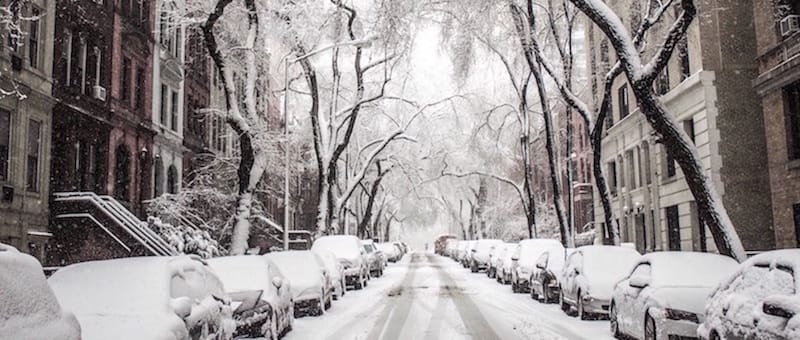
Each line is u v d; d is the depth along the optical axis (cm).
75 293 811
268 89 3522
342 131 4612
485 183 5856
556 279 2033
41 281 545
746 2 2544
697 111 2595
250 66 2612
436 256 8206
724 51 2525
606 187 2467
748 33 2530
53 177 2459
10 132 2141
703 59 2531
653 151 3138
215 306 959
